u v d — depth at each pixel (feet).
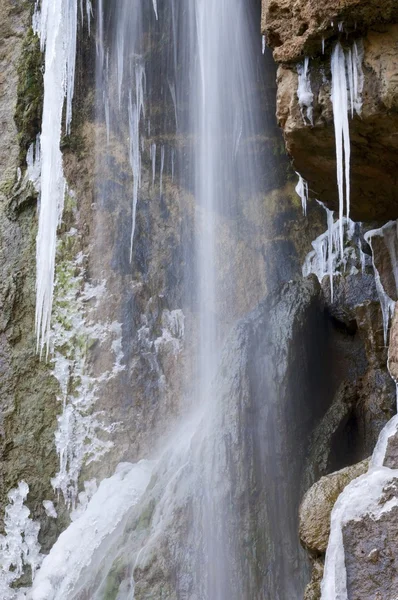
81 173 26.27
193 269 25.80
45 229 24.97
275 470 18.67
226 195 26.37
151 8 25.71
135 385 24.49
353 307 21.34
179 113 26.61
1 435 24.32
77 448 24.04
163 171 26.55
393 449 12.91
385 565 11.82
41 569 21.31
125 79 26.45
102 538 20.88
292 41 14.28
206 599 17.31
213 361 24.66
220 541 17.83
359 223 21.61
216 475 18.48
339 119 13.85
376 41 13.57
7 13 27.86
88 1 25.41
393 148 14.60
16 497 23.85
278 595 17.35
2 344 25.02
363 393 19.93
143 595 17.47
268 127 26.35
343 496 12.81
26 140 26.63
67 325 25.05
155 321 25.18
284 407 19.22
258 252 25.76
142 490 22.09
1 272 25.64
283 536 17.99
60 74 25.45
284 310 20.71
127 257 25.71
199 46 25.11
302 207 25.84
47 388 24.59
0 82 27.58
